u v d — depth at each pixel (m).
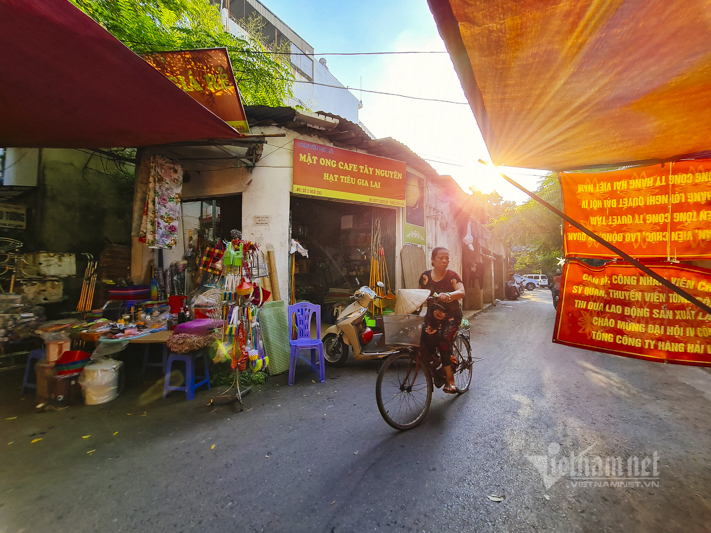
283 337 4.97
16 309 5.04
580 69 1.66
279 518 2.01
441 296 3.15
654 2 1.23
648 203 2.60
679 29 1.35
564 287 2.91
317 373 4.85
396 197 7.38
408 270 7.87
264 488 2.28
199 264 6.51
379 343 3.23
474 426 3.17
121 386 4.02
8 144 4.19
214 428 3.15
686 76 1.64
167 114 3.41
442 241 10.30
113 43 2.35
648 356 2.56
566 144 2.46
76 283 6.43
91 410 3.53
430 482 2.33
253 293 4.14
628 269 2.65
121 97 3.08
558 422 3.24
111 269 6.39
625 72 1.66
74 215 6.56
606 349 2.71
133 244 6.55
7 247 5.75
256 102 7.60
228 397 3.72
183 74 4.06
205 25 6.67
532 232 15.23
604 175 2.76
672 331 2.48
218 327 4.10
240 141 4.89
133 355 5.27
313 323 7.91
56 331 3.94
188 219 7.10
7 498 2.20
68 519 2.01
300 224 8.81
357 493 2.22
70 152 6.51
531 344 6.83
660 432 3.02
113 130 3.80
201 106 3.26
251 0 13.09
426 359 3.43
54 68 2.64
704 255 2.42
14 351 5.11
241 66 6.74
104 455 2.70
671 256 2.51
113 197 7.15
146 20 5.39
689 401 3.75
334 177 6.53
